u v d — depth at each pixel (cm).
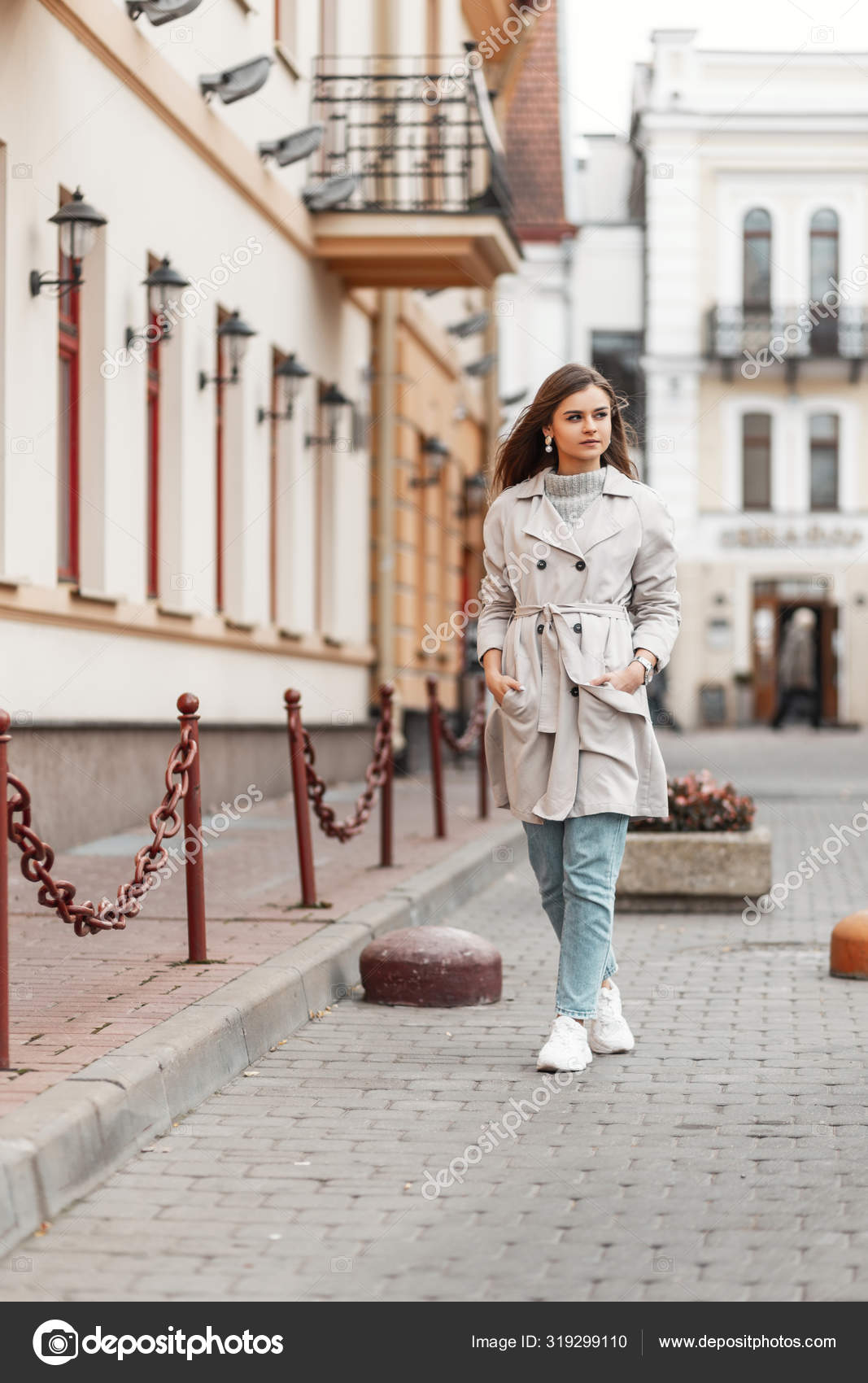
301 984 692
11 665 1011
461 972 729
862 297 3756
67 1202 447
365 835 1279
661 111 3719
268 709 1577
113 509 1157
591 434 603
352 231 1692
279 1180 473
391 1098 567
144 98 1203
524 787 604
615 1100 565
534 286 3744
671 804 1045
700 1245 422
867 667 3794
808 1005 733
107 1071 504
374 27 1902
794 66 3712
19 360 995
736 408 3788
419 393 2170
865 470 3797
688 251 3741
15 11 980
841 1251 417
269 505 1554
